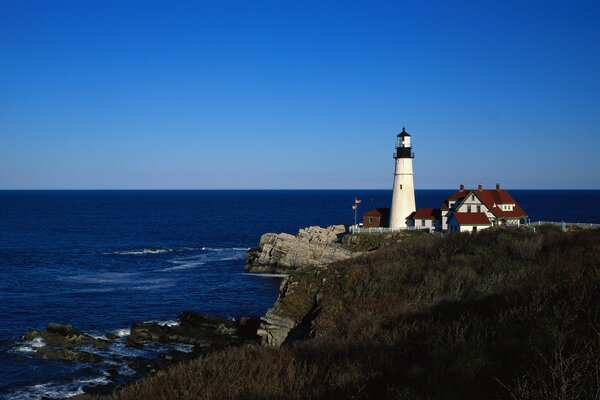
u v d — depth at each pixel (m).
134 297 60.12
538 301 18.94
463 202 79.31
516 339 15.78
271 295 62.19
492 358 14.94
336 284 37.53
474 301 24.11
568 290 19.88
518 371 13.59
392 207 89.25
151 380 17.97
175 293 62.69
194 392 15.66
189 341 42.38
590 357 12.88
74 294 61.31
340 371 16.17
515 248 37.78
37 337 42.25
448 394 13.07
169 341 42.75
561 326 15.78
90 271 78.06
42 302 56.88
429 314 23.42
